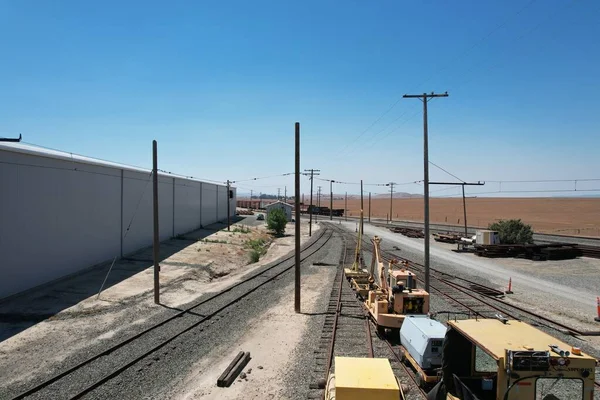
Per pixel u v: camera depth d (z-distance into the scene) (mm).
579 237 52219
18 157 21109
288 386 11359
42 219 22875
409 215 130500
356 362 8586
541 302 21812
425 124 20922
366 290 21844
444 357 8258
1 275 20047
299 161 20766
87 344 14484
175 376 12023
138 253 33969
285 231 70250
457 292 24203
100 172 28797
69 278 25078
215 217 66188
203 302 20516
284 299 22172
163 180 41094
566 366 6305
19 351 14047
